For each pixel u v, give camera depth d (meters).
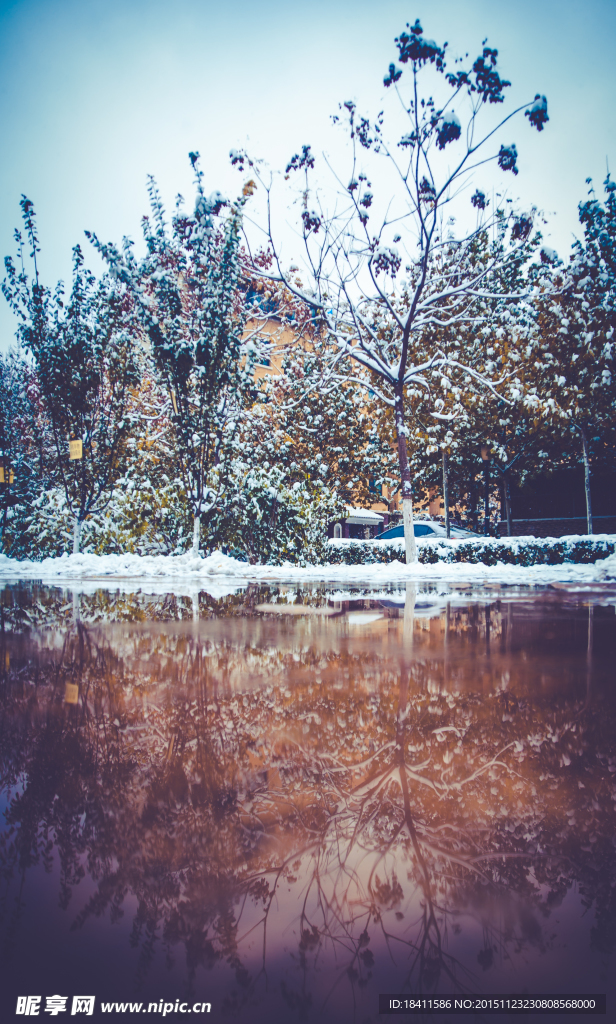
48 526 21.53
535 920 1.52
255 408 26.88
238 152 17.11
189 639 5.98
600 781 2.42
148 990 1.27
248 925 1.50
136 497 19.73
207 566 17.31
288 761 2.66
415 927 1.49
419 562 20.56
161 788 2.37
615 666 4.64
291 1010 1.20
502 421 25.56
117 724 3.21
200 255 17.91
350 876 1.73
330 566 19.41
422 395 26.08
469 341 25.92
